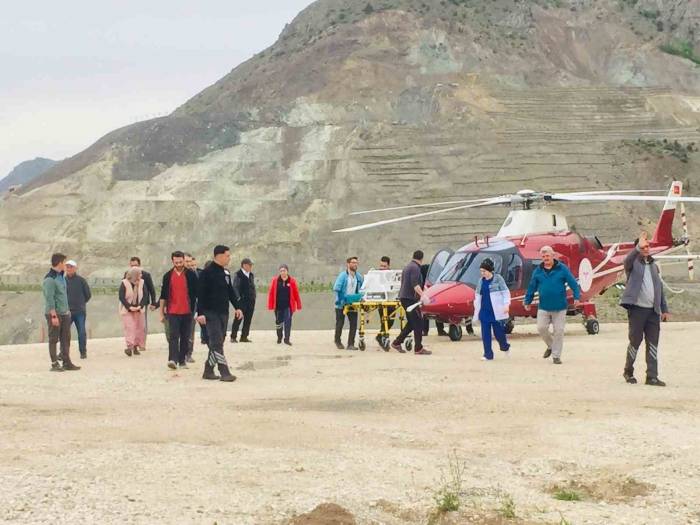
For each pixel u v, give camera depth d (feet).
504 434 35.76
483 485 27.94
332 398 45.37
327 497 25.77
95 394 47.42
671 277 287.07
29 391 48.65
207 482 27.07
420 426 37.45
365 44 615.16
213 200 427.33
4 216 433.48
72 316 69.41
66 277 69.72
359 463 30.22
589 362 63.31
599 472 29.91
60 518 22.95
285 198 427.33
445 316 85.30
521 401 44.01
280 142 476.95
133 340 72.38
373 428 36.78
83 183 449.06
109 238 410.52
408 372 56.85
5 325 288.30
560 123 510.58
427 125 492.95
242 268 83.35
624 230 405.39
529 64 622.95
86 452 30.86
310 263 375.66
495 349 76.43
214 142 485.97
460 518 24.68
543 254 62.54
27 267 391.65
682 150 480.64
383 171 442.50
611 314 168.04
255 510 24.35
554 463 30.99
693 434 35.45
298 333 101.55
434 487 27.45
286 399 45.16
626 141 489.67
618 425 37.22
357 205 415.85
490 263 65.05
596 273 95.55
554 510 25.54
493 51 630.33
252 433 35.19
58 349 80.23
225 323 54.13
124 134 501.15
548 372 56.65
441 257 91.66
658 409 41.60
